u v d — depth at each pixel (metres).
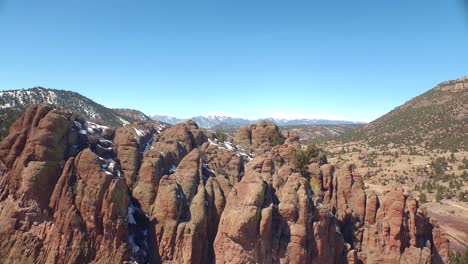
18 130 59.53
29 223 52.75
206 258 58.31
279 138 89.12
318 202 59.84
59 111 61.12
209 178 64.69
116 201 54.06
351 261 59.44
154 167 61.78
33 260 50.56
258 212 54.94
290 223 56.25
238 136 89.69
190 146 74.50
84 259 50.97
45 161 54.88
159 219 57.16
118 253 51.91
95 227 52.44
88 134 64.00
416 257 59.75
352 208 65.38
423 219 62.75
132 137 65.62
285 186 59.53
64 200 52.78
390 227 61.34
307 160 72.19
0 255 50.59
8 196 54.69
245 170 68.94
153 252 55.91
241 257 53.88
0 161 57.47
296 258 54.72
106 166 58.97
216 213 61.38
